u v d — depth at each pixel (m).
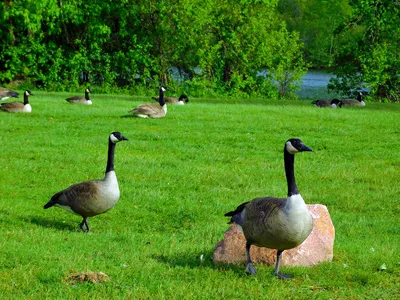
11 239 9.58
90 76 41.59
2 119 22.27
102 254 8.98
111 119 23.33
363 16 43.16
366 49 42.88
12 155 16.36
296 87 44.31
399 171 16.12
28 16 36.50
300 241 7.36
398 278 8.04
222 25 42.28
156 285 7.53
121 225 10.98
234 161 16.88
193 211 11.91
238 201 12.83
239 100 36.16
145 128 21.55
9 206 11.70
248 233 7.57
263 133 21.28
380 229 11.05
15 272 7.95
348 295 7.36
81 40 40.97
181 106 28.53
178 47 40.94
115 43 42.06
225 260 8.44
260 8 42.47
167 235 10.44
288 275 7.90
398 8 42.09
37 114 23.77
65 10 37.88
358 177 15.36
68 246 9.37
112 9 39.72
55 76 39.44
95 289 7.41
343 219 11.70
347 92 43.56
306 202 12.96
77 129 20.83
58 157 16.31
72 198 10.24
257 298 7.20
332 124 23.72
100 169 15.25
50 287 7.44
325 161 17.20
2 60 39.06
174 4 39.94
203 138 19.94
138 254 8.93
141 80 41.28
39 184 13.66
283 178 15.08
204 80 41.41
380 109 32.06
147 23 40.84
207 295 7.23
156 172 15.12
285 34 44.22
